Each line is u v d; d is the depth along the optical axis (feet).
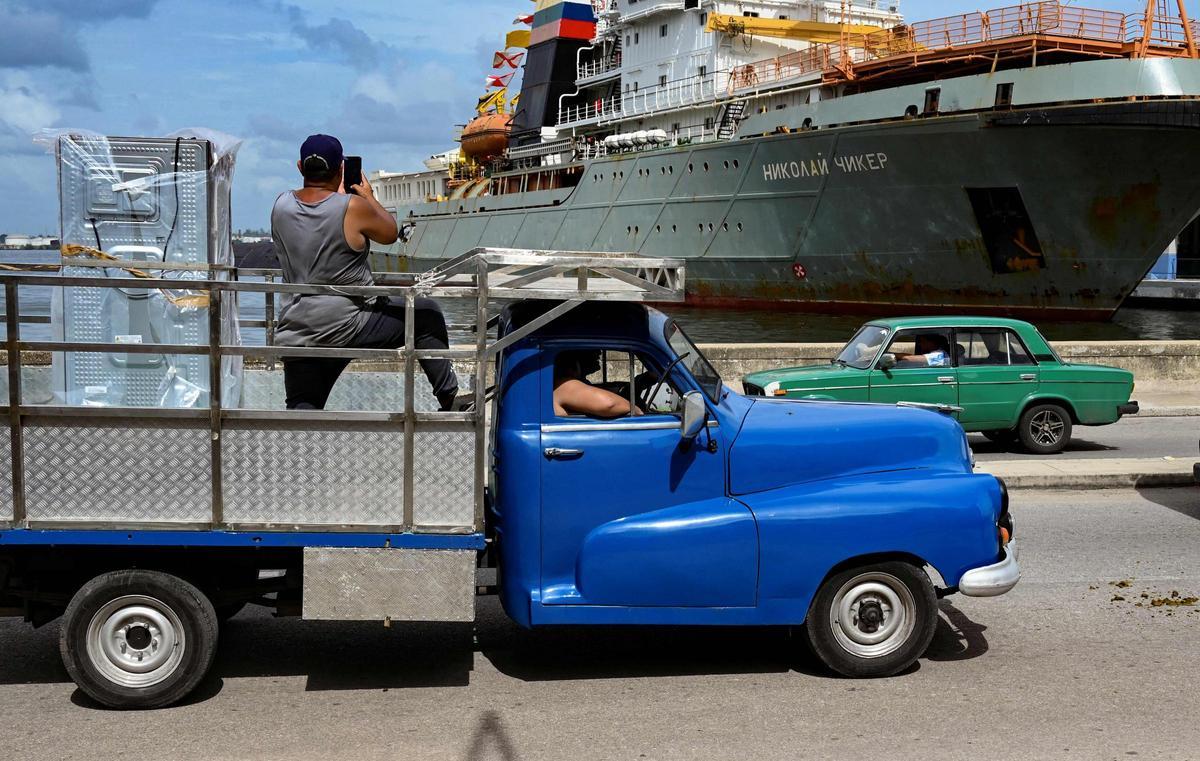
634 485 17.17
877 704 16.43
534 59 176.04
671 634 20.33
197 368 18.98
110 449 15.61
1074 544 27.17
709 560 16.85
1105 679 17.49
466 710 16.25
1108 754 14.38
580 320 17.30
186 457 15.71
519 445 16.97
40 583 16.66
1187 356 59.16
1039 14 94.27
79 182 18.79
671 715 16.01
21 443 15.48
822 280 115.65
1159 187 91.35
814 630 17.52
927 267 106.42
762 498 17.42
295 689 17.19
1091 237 96.02
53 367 18.71
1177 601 22.04
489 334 20.16
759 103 124.16
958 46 99.50
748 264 121.39
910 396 40.14
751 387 40.86
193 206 19.06
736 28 126.82
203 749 14.66
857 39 120.06
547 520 16.98
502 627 20.76
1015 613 21.40
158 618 16.11
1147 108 86.63
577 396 17.19
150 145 18.93
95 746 14.76
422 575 16.05
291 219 17.17
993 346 41.32
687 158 126.41
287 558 17.07
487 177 184.34
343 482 15.92
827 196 110.32
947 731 15.26
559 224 151.64
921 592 17.48
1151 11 93.20
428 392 20.74
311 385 17.16
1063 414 41.65
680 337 19.01
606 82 158.20
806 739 15.01
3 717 15.92
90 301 18.81
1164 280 157.89
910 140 100.94
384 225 17.54
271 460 15.81
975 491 17.56
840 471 18.06
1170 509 31.53
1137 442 45.52
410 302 15.92
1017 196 98.53
